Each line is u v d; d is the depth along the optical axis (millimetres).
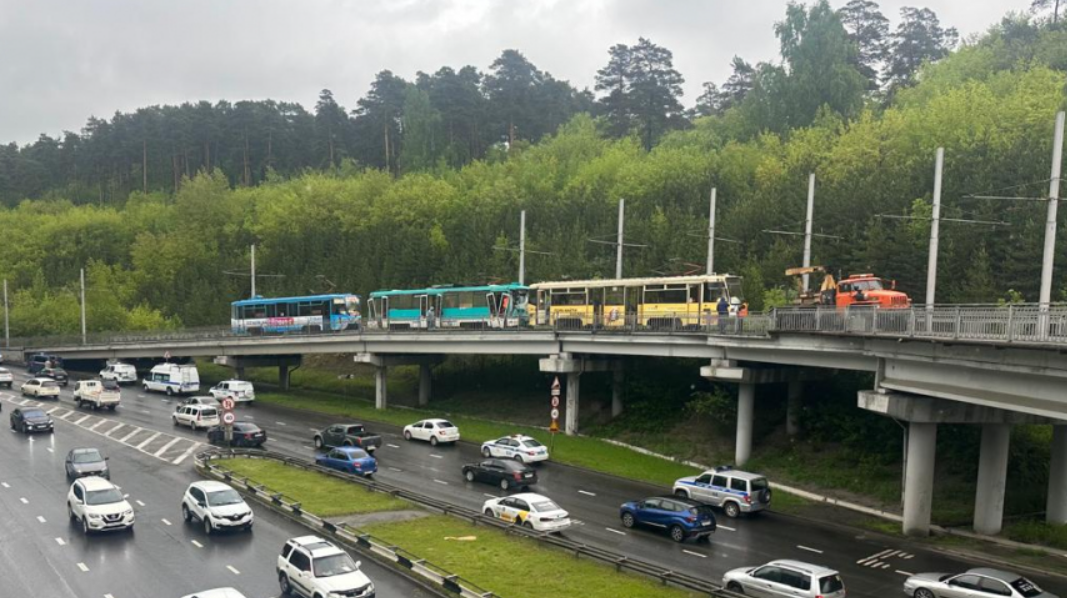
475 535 31031
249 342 78750
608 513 37062
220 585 25984
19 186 182250
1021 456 43375
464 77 166000
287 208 127750
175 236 133000
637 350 53031
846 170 77938
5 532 31875
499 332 60438
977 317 28469
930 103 86625
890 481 42438
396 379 81500
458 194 114688
